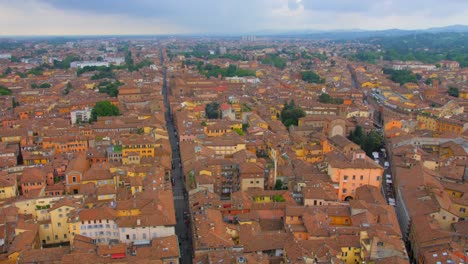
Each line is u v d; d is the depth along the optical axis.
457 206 197.62
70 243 175.75
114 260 148.38
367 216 172.12
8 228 170.12
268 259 153.50
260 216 192.38
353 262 155.00
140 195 191.88
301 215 178.00
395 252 148.12
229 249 157.88
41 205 195.50
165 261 153.75
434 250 158.62
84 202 190.88
